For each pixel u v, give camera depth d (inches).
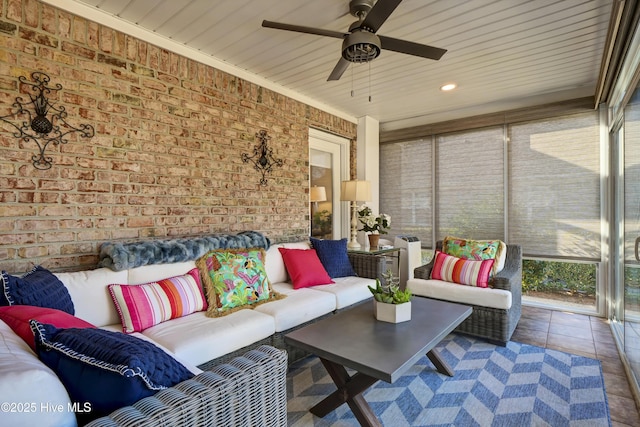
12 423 25.5
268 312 88.8
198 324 78.2
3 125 71.7
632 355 88.4
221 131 115.6
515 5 81.6
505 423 68.4
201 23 91.4
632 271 92.0
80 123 83.0
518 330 121.3
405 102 157.9
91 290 74.0
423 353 62.6
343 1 80.8
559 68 118.6
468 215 165.9
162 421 30.3
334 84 136.1
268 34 97.0
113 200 89.0
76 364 33.1
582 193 138.2
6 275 52.3
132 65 92.7
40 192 76.9
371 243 150.3
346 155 179.3
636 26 75.3
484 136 161.5
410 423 68.6
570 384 83.1
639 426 67.1
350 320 78.9
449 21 88.5
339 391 68.0
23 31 74.5
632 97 90.6
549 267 150.9
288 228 142.3
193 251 94.3
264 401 41.9
